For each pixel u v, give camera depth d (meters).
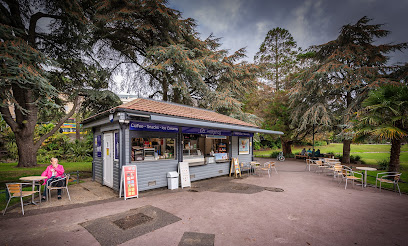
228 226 4.44
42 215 5.04
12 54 7.04
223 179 10.07
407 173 12.34
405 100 8.54
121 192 6.86
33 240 3.76
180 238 3.88
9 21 9.73
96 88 15.65
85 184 8.77
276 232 4.17
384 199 6.63
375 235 4.06
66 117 14.89
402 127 8.91
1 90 6.90
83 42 12.23
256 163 11.22
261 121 20.53
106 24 13.90
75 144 19.44
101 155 8.87
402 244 3.71
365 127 9.05
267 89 25.89
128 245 3.61
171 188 7.84
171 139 8.66
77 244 3.64
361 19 17.45
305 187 8.30
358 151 30.12
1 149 17.72
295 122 21.16
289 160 21.28
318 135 23.09
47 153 17.81
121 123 6.96
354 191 7.71
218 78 19.25
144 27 13.95
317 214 5.21
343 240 3.85
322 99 19.09
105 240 3.78
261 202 6.19
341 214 5.21
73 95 13.41
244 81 19.11
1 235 3.96
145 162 7.52
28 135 13.18
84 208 5.57
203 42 18.09
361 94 15.89
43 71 8.16
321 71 16.97
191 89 19.14
